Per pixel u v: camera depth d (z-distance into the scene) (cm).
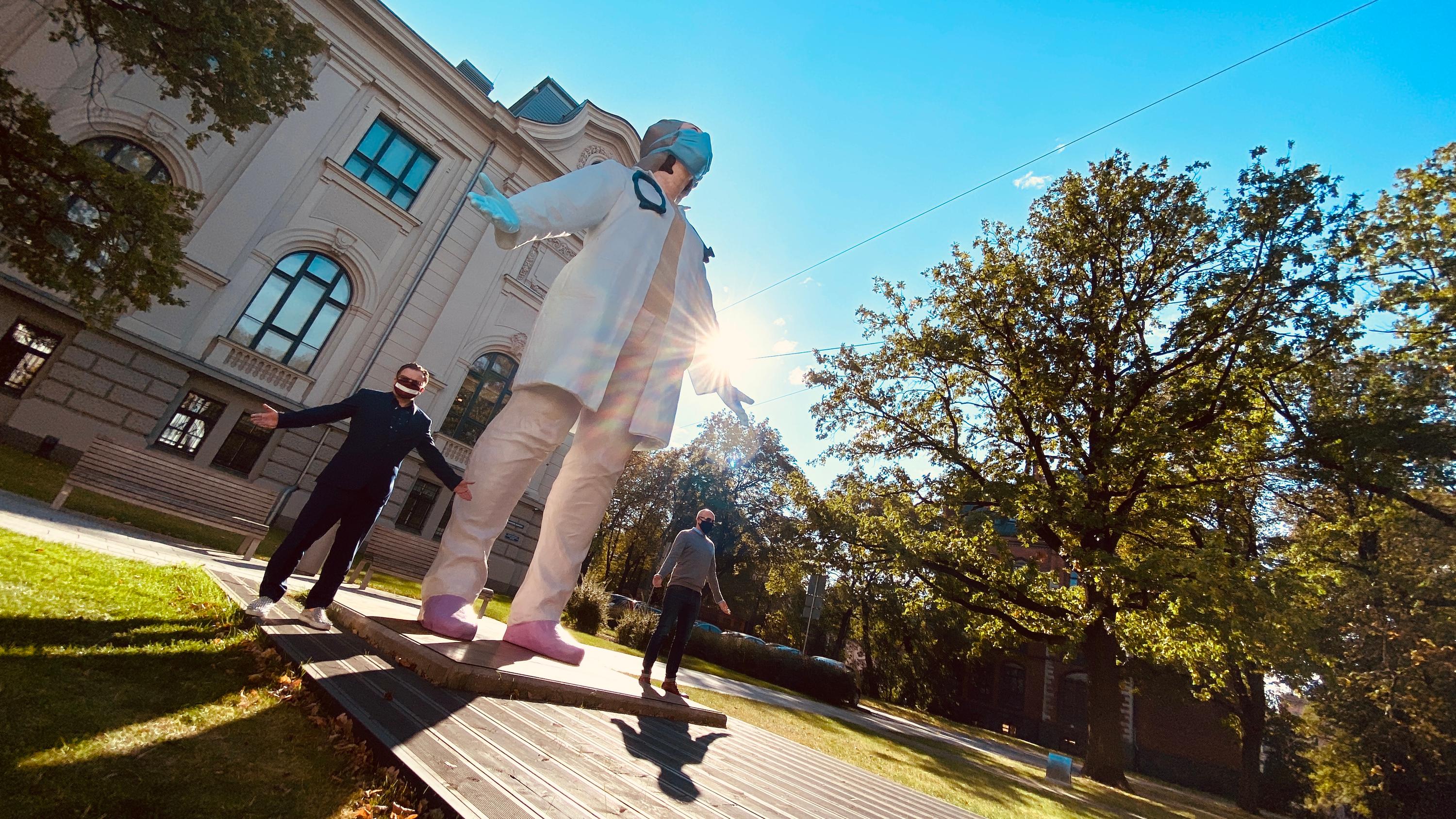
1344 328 1259
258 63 805
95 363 1314
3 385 1242
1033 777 1172
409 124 1781
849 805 300
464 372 1862
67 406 1284
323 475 341
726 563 3456
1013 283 1596
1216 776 2773
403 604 577
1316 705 1644
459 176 1872
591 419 391
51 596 279
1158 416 1364
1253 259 1321
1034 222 1644
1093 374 1485
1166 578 1166
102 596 305
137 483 670
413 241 1794
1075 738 3294
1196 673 1252
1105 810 879
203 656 246
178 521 944
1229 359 1346
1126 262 1516
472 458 370
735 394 492
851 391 1841
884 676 3716
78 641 228
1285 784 2570
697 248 448
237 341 1516
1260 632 1098
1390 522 1430
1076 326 1490
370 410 353
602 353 357
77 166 721
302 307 1616
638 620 1670
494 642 359
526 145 1945
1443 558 1397
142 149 1397
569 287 369
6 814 115
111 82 1337
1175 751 2898
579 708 308
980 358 1579
